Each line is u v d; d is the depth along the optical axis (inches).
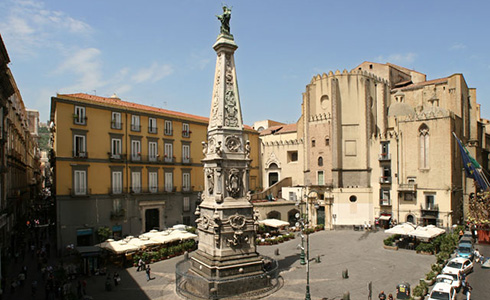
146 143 2271.2
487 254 1654.8
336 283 1283.2
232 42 1241.4
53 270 1482.5
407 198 2394.2
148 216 2274.9
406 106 2741.1
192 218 2485.2
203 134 2610.7
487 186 2284.7
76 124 1962.4
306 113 2842.0
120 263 1601.9
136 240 1683.1
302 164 3046.3
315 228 2477.9
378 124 2704.2
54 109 2042.3
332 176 2608.3
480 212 1921.8
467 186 2506.2
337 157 2600.9
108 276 1263.5
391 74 3107.8
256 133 3270.2
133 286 1289.4
